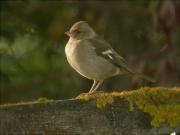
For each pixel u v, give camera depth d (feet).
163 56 47.60
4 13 54.65
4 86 53.98
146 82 45.83
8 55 51.26
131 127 20.74
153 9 51.16
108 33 53.67
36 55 56.34
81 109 20.42
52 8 55.88
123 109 20.74
